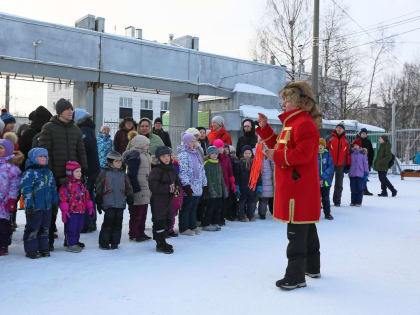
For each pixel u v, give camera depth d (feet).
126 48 55.93
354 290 11.82
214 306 10.44
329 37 89.71
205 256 15.60
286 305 10.58
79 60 51.88
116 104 112.57
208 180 21.01
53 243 16.85
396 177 57.77
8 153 15.79
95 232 20.27
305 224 12.03
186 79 62.39
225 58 67.00
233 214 24.29
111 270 13.58
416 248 17.06
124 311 10.05
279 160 11.78
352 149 30.89
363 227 21.97
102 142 26.84
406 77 121.60
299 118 12.07
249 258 15.31
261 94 70.18
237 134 64.08
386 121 121.08
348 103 104.47
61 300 10.78
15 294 11.20
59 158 16.71
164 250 16.16
